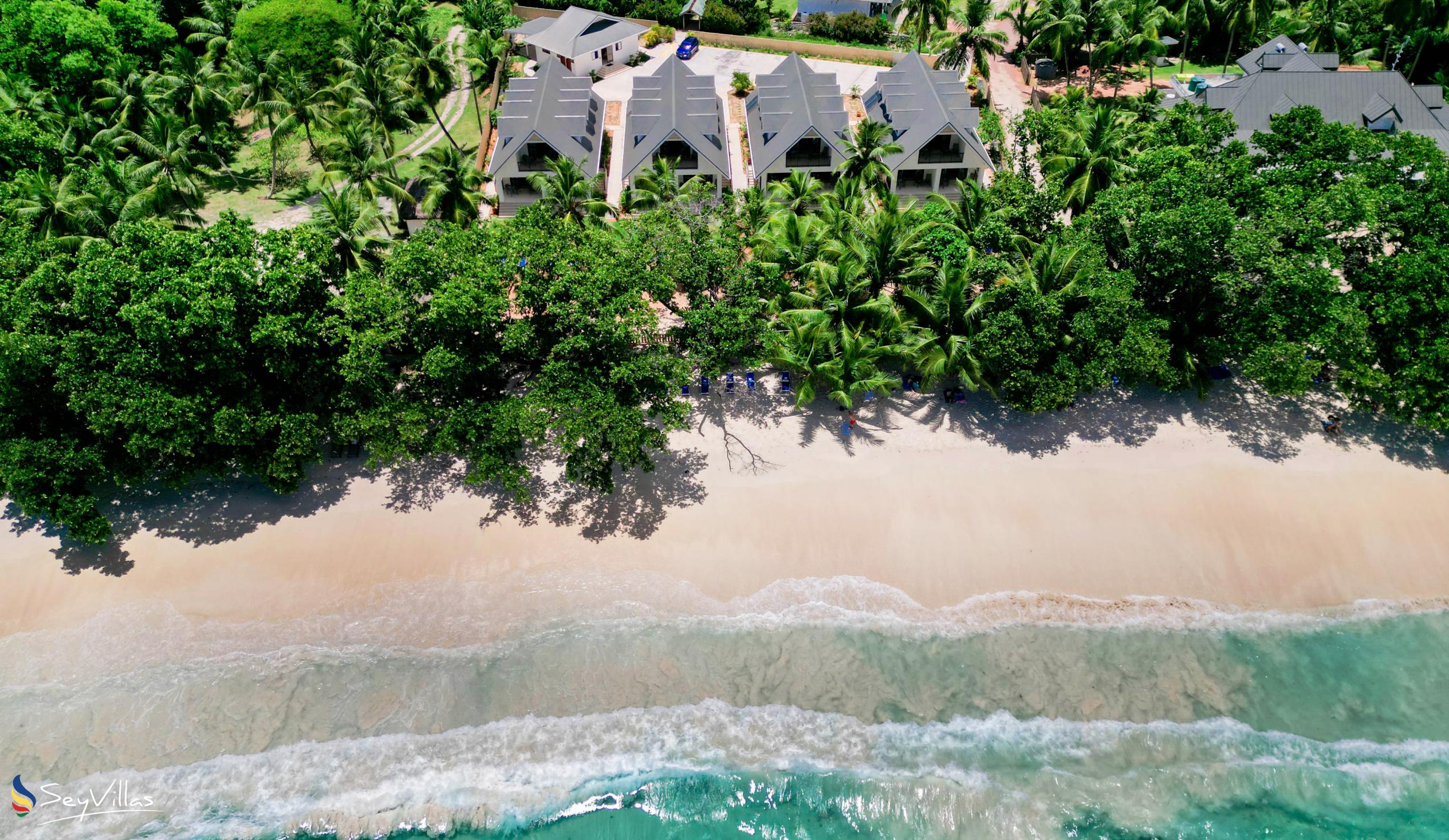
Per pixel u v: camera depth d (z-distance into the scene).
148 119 62.56
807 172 66.50
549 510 44.53
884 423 48.47
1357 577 41.12
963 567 41.91
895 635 39.56
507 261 43.47
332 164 59.22
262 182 70.50
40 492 39.97
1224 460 45.81
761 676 38.22
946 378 50.69
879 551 42.50
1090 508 43.91
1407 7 73.50
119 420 38.19
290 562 42.41
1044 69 82.00
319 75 77.50
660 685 37.97
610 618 40.28
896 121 67.88
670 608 40.62
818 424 48.47
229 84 70.50
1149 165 50.19
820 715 36.91
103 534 40.97
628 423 40.38
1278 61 72.00
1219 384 49.84
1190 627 39.62
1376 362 45.12
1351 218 44.16
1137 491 44.53
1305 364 42.62
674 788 34.88
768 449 47.12
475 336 41.94
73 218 48.25
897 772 35.12
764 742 36.16
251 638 39.75
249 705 37.44
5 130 57.59
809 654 38.97
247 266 40.00
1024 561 42.06
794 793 34.66
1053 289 44.88
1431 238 43.47
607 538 43.25
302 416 41.84
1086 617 40.06
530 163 66.12
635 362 41.12
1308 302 42.97
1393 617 39.78
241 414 39.94
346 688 37.97
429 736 36.47
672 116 66.25
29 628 40.09
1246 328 44.38
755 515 43.97
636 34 89.06
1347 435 46.75
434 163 55.06
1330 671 37.97
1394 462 45.38
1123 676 37.97
